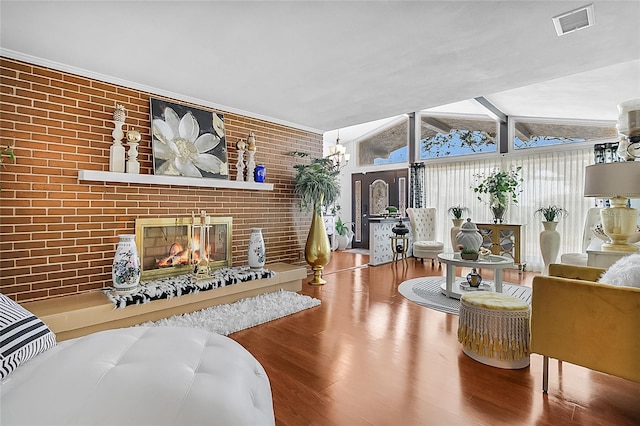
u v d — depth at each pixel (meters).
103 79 2.97
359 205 8.39
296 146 4.72
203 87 3.29
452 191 6.57
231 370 1.25
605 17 2.05
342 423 1.66
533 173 5.65
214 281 3.25
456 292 3.90
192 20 2.11
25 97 2.59
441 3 1.93
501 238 5.55
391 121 7.68
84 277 2.88
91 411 0.96
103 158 2.98
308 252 4.47
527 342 2.21
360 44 2.43
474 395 1.91
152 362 1.18
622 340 1.69
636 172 2.54
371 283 4.61
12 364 1.11
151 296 2.82
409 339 2.70
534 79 3.11
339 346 2.55
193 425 0.97
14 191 2.55
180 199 3.50
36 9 1.97
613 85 3.78
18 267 2.57
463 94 3.52
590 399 1.87
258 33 2.27
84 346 1.27
